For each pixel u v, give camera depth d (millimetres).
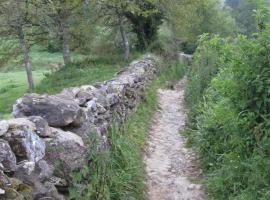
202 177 6707
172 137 9211
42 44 23516
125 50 23438
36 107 4516
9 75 34812
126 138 6914
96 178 4566
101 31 25828
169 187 6406
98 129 5402
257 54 5301
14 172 3525
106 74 18672
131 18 24906
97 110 5926
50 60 41250
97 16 23609
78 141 4430
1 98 20703
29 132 3797
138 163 6703
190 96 12078
